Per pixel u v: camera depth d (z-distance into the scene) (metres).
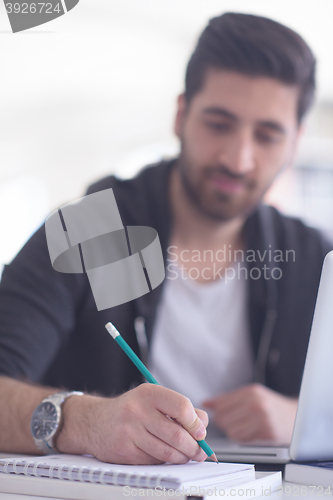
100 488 0.40
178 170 1.16
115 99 3.26
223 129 1.09
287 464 0.48
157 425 0.47
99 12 2.36
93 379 1.01
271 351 1.09
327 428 0.49
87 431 0.52
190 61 1.14
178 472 0.41
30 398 0.61
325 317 0.46
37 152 3.47
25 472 0.45
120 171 3.33
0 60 2.70
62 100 3.23
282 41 1.06
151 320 1.03
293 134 1.14
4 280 0.90
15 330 0.81
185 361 1.08
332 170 2.97
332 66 2.78
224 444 0.70
